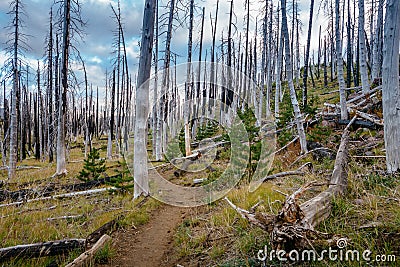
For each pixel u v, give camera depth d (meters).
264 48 23.30
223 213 6.18
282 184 7.45
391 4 6.14
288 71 10.63
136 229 6.56
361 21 14.92
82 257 4.66
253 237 4.42
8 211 8.72
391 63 6.03
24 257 4.82
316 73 43.28
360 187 5.11
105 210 8.38
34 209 9.00
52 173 16.95
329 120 12.48
